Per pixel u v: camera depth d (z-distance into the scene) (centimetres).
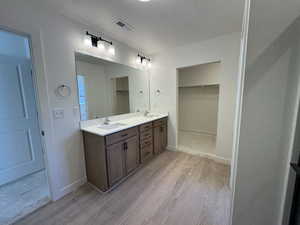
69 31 170
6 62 184
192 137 405
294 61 65
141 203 161
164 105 315
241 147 78
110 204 159
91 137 180
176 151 308
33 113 213
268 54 68
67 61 170
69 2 141
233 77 226
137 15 166
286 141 70
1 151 188
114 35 220
